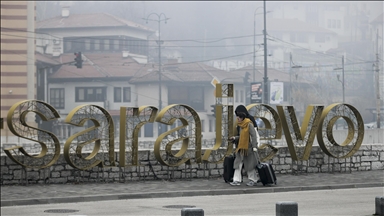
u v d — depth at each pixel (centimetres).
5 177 2106
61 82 10406
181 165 2277
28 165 2116
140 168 2225
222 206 1622
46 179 2138
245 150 2036
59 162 2147
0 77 7681
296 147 2425
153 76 10244
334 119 2412
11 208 1636
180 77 10344
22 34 7738
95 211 1549
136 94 10350
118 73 10488
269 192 1980
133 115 2217
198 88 10344
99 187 2031
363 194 1884
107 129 2195
